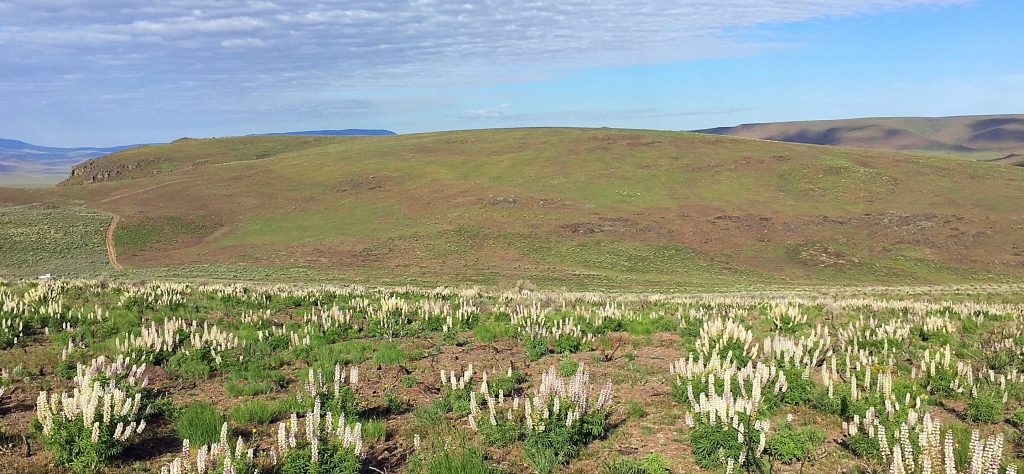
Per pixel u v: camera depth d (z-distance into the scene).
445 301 23.80
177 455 7.58
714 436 7.22
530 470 7.02
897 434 7.04
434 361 12.83
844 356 12.67
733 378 9.70
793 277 56.75
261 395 10.28
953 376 10.48
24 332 14.88
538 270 57.84
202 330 15.50
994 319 19.55
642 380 11.18
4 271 53.19
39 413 7.67
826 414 9.03
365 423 8.48
